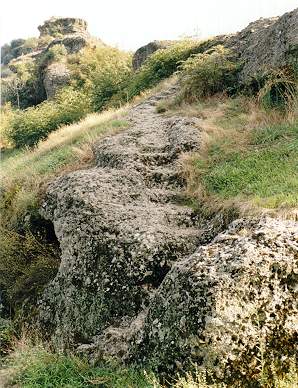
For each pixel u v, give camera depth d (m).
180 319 4.19
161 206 7.08
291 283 4.18
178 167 8.04
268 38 10.80
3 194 9.92
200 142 8.63
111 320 5.57
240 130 8.60
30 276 7.45
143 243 5.93
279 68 9.39
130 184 7.46
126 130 10.64
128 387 4.17
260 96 9.35
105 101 20.22
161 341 4.32
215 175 7.21
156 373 4.21
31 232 8.19
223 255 4.39
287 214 5.03
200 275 4.25
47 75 31.47
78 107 19.89
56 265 7.34
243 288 4.07
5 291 7.64
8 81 39.12
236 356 3.86
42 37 56.06
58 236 6.82
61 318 6.08
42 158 11.89
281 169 6.41
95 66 30.30
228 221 5.90
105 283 5.81
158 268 5.76
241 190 6.43
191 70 12.46
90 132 11.80
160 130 10.05
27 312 6.74
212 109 10.76
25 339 6.09
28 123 20.42
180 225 6.59
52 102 24.81
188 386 3.71
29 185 9.54
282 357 3.91
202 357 3.90
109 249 6.05
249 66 11.21
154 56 18.56
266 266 4.19
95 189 7.08
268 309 4.04
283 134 7.63
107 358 4.85
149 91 16.31
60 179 7.88
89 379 4.62
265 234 4.50
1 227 8.39
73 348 5.52
